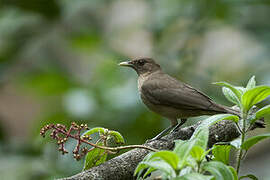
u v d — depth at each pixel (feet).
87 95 37.37
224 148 16.71
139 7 49.19
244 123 16.43
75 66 44.01
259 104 34.53
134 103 36.45
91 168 19.93
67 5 42.98
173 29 41.78
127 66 36.96
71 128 17.84
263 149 43.16
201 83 39.52
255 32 40.34
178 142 14.35
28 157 33.40
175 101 31.04
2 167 32.45
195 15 41.39
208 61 44.75
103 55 42.70
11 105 52.49
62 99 41.83
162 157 13.37
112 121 36.27
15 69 42.14
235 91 16.52
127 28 47.50
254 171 41.22
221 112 29.19
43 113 42.24
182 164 13.35
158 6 41.63
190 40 41.24
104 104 36.88
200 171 13.92
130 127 36.52
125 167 20.38
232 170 14.32
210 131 24.56
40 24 43.14
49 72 42.29
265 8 40.86
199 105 30.04
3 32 42.24
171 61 40.37
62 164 32.96
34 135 38.40
